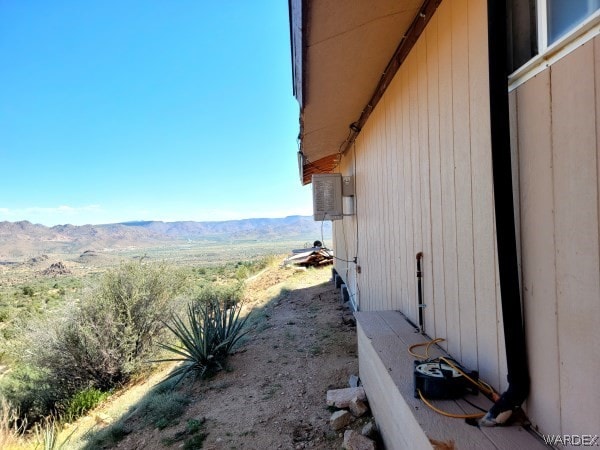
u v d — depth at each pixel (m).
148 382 5.09
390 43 2.34
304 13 1.73
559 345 0.94
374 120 3.38
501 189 1.10
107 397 4.98
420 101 2.07
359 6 1.77
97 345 5.30
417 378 1.42
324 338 4.45
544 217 0.99
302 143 4.74
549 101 0.96
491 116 1.13
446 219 1.74
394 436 1.63
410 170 2.31
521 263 1.10
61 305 5.71
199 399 3.21
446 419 1.22
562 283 0.92
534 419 1.06
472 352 1.50
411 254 2.35
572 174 0.88
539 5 1.00
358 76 2.80
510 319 1.10
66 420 4.36
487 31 1.24
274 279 11.56
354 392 2.60
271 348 4.30
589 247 0.83
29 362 5.38
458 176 1.59
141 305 5.95
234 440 2.42
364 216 4.10
